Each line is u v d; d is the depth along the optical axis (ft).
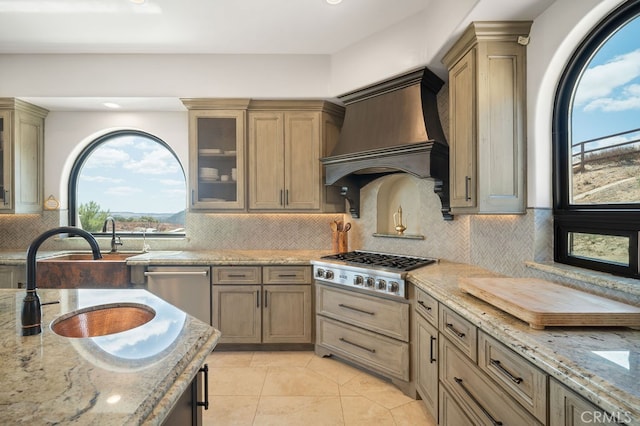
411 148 7.50
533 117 6.06
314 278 9.32
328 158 9.48
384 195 10.46
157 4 7.62
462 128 6.71
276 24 8.50
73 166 11.97
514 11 5.82
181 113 11.60
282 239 11.60
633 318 3.75
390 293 7.35
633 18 4.72
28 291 3.52
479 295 4.88
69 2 7.48
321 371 8.36
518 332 3.73
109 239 11.83
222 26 8.58
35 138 11.00
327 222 11.66
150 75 10.03
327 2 7.59
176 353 3.03
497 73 6.23
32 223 11.45
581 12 5.13
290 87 10.07
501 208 6.22
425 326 6.46
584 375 2.76
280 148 10.30
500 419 4.02
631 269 4.68
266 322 9.50
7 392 2.34
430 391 6.22
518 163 6.23
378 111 8.89
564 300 4.27
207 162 10.59
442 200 7.87
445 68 7.89
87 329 4.50
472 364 4.70
